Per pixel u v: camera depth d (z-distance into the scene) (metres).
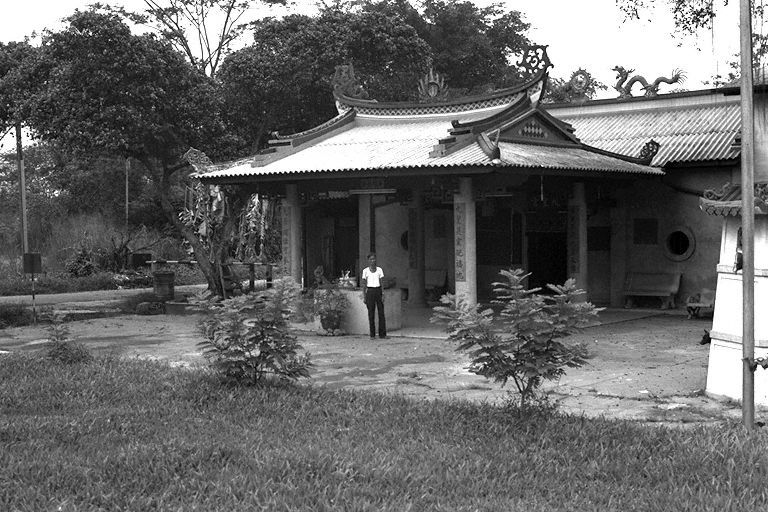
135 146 26.98
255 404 10.68
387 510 6.97
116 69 25.77
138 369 13.58
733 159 22.97
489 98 23.16
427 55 38.56
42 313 25.47
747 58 9.01
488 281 27.42
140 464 8.20
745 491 7.35
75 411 10.59
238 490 7.47
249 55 32.84
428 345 18.03
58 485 7.71
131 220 49.97
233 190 26.89
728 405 11.38
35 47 31.91
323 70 33.59
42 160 53.88
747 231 9.18
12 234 45.91
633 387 12.90
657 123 27.39
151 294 31.83
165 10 46.56
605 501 7.30
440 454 8.52
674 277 24.80
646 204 25.25
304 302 20.14
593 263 26.17
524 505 7.16
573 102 29.80
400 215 27.66
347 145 22.94
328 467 8.05
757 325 11.10
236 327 11.47
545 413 9.78
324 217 28.73
